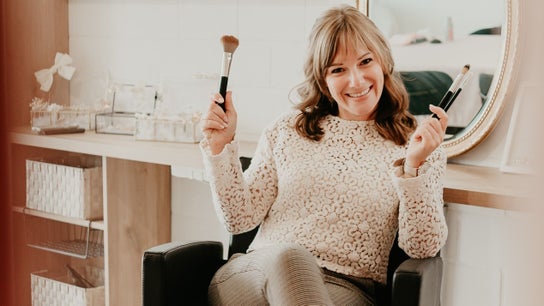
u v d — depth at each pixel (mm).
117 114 2520
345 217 1556
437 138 1410
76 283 2684
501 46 1764
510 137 1757
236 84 2398
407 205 1452
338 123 1676
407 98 1677
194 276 1555
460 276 1953
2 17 1050
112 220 2383
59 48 2883
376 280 1562
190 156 2039
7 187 982
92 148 2297
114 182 2371
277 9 2277
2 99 1002
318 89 1701
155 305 1472
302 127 1687
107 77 2658
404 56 1945
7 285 1017
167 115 2367
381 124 1648
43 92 2832
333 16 1612
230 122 1603
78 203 2477
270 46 2309
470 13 1814
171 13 2570
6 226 992
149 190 2502
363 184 1570
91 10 2826
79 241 2824
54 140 2410
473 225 1914
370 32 1600
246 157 1896
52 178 2555
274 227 1631
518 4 1706
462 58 1841
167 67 2607
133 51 2703
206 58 2494
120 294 2447
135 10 2680
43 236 2809
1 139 971
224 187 1601
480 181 1652
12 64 2430
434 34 1884
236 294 1422
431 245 1461
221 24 2430
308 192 1595
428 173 1441
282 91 2299
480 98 1820
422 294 1292
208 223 2516
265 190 1687
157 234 2561
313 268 1287
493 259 1882
